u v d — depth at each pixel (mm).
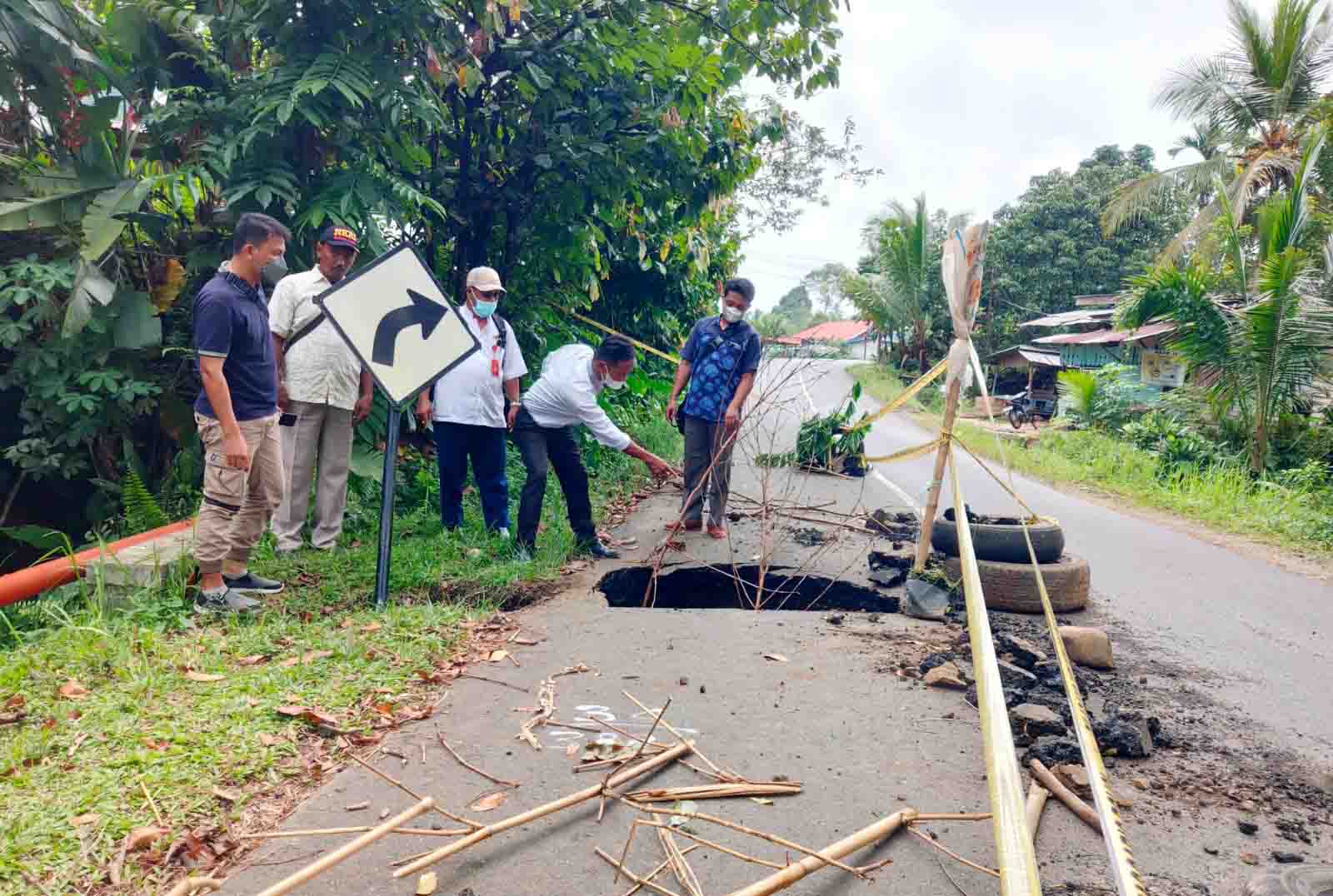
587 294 11383
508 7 7223
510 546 5723
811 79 8508
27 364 5988
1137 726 3275
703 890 2256
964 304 4852
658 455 10602
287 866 2330
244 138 6020
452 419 5844
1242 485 11539
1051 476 13297
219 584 4438
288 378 5492
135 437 6820
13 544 6754
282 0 6156
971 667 3891
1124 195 21812
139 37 6316
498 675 3768
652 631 4418
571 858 2398
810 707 3480
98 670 3502
